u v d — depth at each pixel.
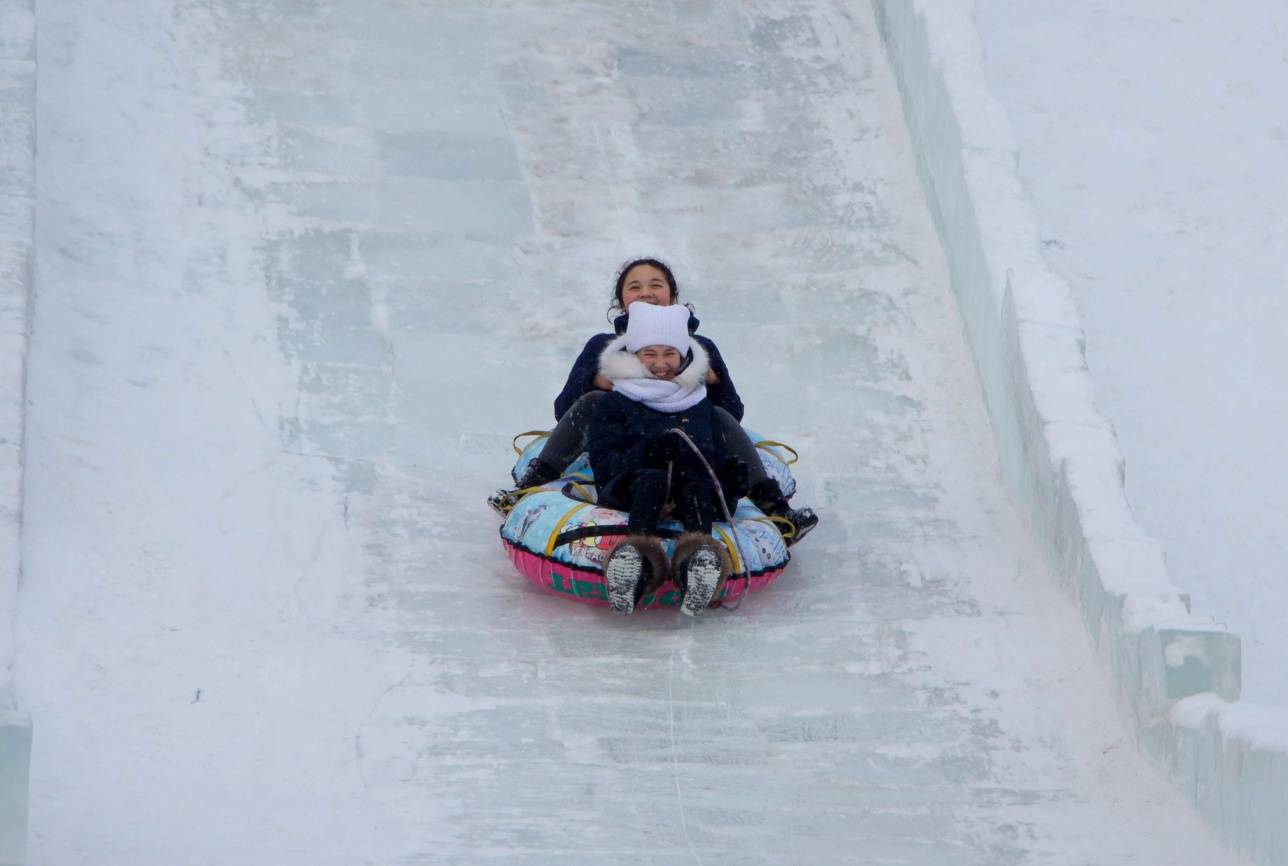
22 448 24.12
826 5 42.75
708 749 20.77
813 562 25.55
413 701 21.33
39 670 21.00
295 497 25.81
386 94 37.69
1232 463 32.09
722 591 22.77
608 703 21.59
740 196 35.62
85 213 31.62
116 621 22.28
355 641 22.58
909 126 37.19
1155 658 20.47
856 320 31.88
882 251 33.84
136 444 26.23
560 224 34.22
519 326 31.16
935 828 19.36
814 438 28.81
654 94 38.94
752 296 32.56
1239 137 40.97
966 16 36.09
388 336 30.33
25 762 15.73
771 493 24.73
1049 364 26.44
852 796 19.97
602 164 36.28
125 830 18.16
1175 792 19.83
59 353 27.69
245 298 30.56
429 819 18.94
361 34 39.69
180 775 19.38
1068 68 43.16
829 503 27.14
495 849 18.39
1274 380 34.16
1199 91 42.50
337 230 32.97
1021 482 26.70
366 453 27.30
